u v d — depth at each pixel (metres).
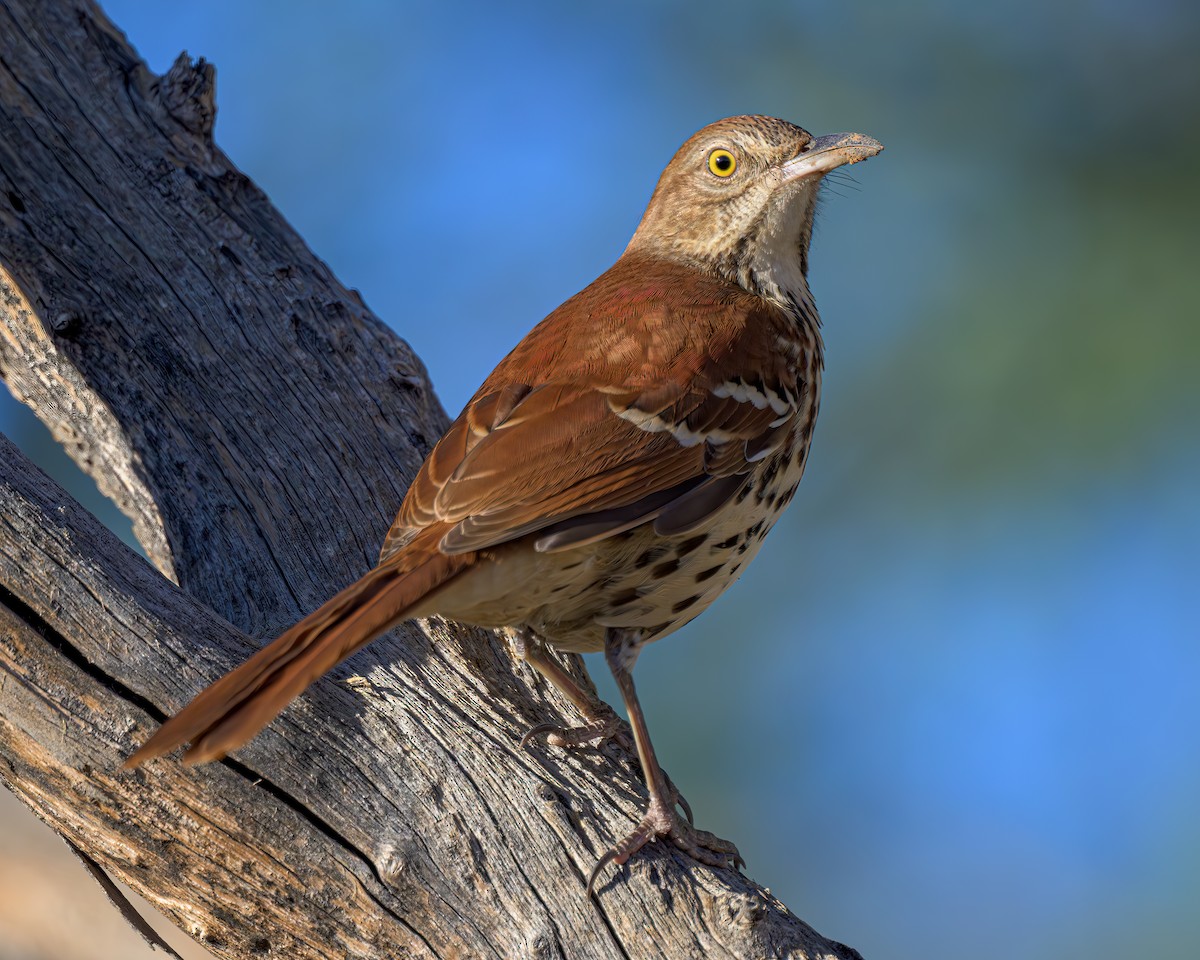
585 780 8.51
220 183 11.96
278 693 6.98
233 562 10.04
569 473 8.52
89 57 12.15
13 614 7.71
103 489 10.74
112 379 10.68
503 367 9.20
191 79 12.19
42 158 11.52
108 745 7.62
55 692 7.66
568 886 7.83
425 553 7.99
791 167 10.26
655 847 8.14
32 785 7.71
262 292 11.46
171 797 7.64
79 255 11.12
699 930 7.77
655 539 8.73
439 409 11.83
